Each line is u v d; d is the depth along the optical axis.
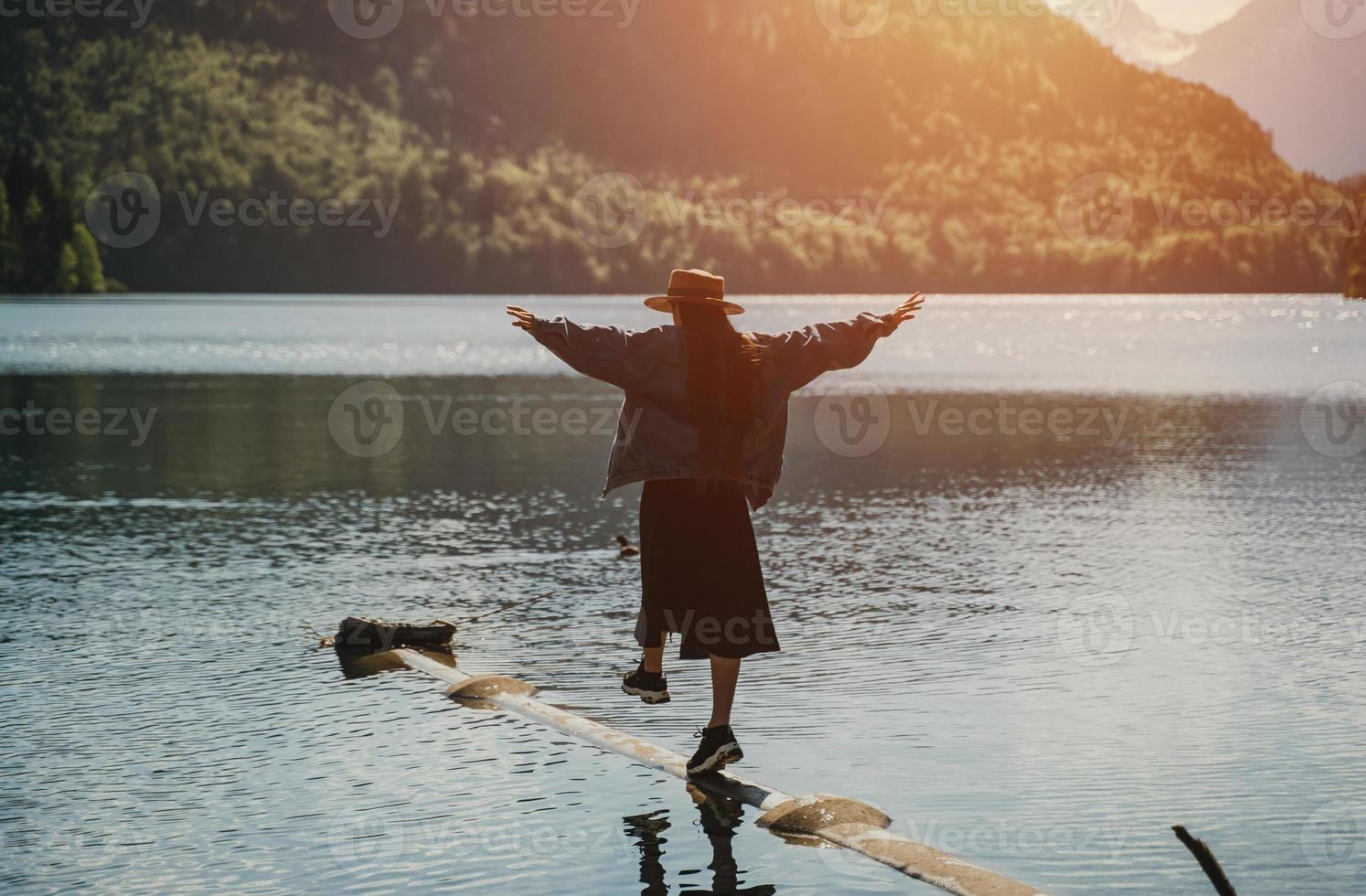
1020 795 4.77
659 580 5.03
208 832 4.45
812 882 4.03
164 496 12.91
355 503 12.54
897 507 12.21
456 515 11.81
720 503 4.98
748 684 6.33
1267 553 9.77
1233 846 4.28
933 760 5.18
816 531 10.92
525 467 15.37
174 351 44.91
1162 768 5.04
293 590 8.61
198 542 10.41
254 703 6.04
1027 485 13.70
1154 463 15.60
